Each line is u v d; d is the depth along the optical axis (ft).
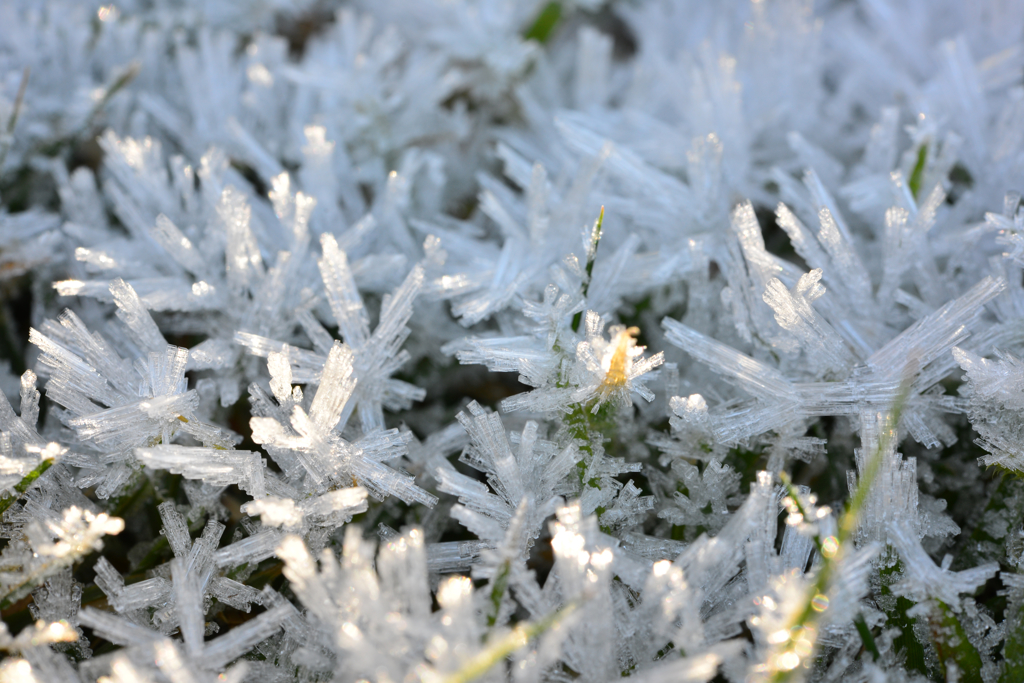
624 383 0.41
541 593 0.40
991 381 0.42
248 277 0.45
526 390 0.47
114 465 0.42
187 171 0.47
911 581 0.40
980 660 0.41
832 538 0.40
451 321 0.47
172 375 0.42
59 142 0.49
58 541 0.41
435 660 0.38
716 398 0.44
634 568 0.40
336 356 0.41
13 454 0.42
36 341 0.41
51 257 0.46
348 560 0.39
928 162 0.47
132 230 0.46
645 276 0.45
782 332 0.44
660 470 0.44
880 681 0.39
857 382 0.43
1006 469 0.42
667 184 0.47
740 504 0.43
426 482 0.44
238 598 0.41
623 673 0.41
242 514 0.44
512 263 0.45
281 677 0.41
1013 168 0.47
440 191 0.49
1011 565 0.42
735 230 0.45
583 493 0.42
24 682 0.39
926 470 0.44
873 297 0.46
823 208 0.44
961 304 0.42
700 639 0.39
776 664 0.39
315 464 0.41
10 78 0.49
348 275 0.44
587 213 0.47
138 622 0.41
